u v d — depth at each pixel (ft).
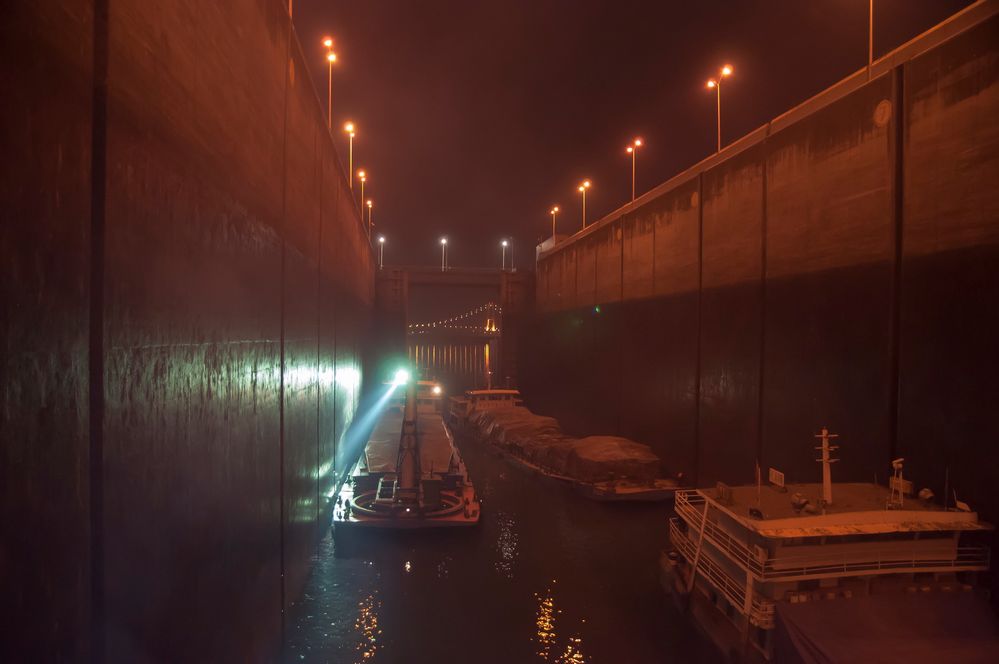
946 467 38.99
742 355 62.69
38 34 13.02
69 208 14.34
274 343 36.60
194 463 22.39
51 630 13.51
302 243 47.01
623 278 93.04
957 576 34.86
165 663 19.56
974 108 37.88
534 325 146.82
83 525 14.89
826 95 51.65
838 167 49.78
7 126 11.99
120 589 16.46
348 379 85.87
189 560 21.83
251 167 31.12
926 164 41.39
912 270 42.34
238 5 28.63
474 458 100.37
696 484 71.36
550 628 42.68
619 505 69.82
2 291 11.82
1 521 11.75
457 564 53.62
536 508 71.00
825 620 31.19
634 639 41.19
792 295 55.26
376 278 152.46
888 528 33.24
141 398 17.90
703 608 40.63
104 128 15.66
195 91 22.77
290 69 42.11
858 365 47.26
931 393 40.37
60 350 13.92
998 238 35.99
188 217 21.97
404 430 60.75
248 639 29.89
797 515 34.63
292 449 42.29
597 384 103.24
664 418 79.56
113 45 16.17
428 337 259.39
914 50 43.04
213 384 24.71
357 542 56.70
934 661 29.09
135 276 17.52
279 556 37.81
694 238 72.59
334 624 42.88
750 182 61.77
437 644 40.50
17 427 12.27
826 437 36.88
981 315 36.96
